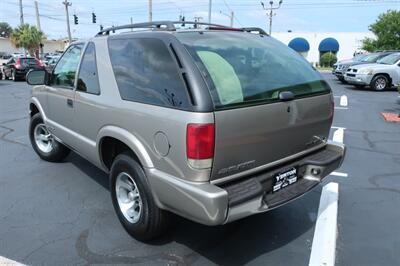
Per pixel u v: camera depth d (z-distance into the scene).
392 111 10.77
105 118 3.47
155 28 3.42
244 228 3.68
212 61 2.89
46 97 4.90
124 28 3.79
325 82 3.78
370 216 3.99
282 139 3.18
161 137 2.83
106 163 3.80
